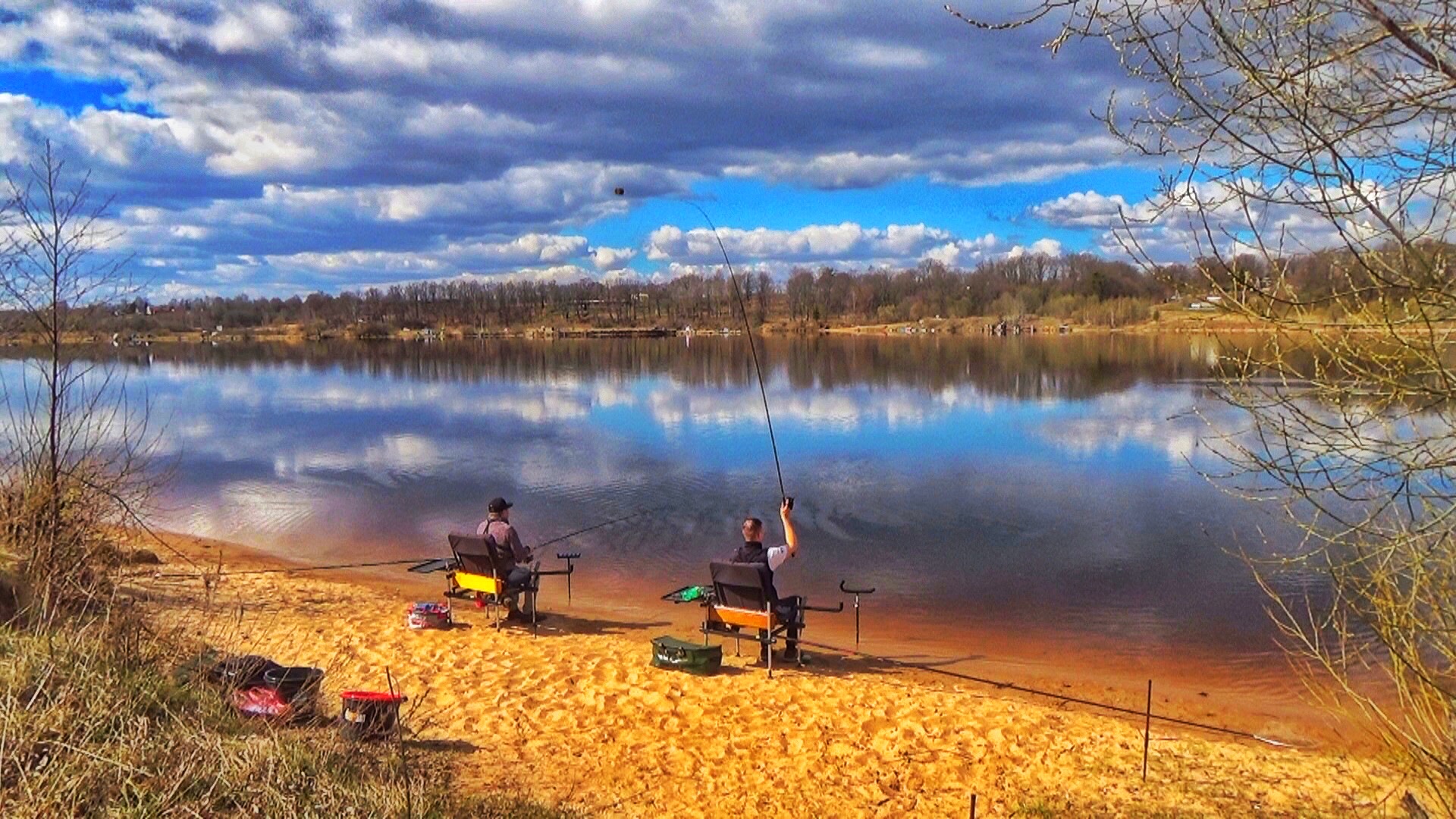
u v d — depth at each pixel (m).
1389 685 7.55
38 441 6.23
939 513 15.84
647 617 10.55
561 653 8.70
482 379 48.22
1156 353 55.84
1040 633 10.15
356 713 5.15
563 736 6.67
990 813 5.67
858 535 14.58
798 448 22.97
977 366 48.72
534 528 15.41
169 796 3.80
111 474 7.79
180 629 5.87
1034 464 20.11
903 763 6.38
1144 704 8.03
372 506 17.53
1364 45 2.80
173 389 44.16
